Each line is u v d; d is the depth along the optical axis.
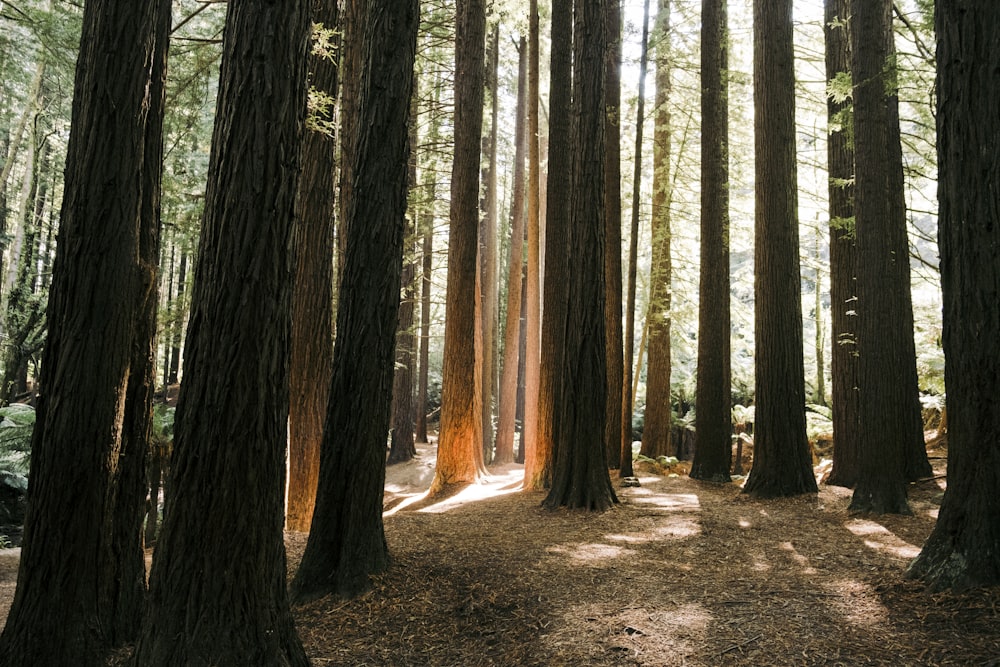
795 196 10.22
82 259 4.44
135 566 4.88
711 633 4.52
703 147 12.94
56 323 4.49
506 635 4.91
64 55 12.30
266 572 3.84
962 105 4.88
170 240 16.14
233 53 3.68
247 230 3.63
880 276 8.21
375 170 6.08
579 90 9.73
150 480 8.78
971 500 4.75
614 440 13.60
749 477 10.22
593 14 9.69
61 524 4.40
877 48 8.30
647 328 20.44
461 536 7.89
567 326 9.82
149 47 4.65
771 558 6.45
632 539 7.56
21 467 12.05
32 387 23.86
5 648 4.29
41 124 22.73
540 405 11.98
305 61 3.86
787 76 10.27
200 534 3.67
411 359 22.56
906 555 6.11
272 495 3.85
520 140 19.44
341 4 10.69
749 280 22.12
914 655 3.89
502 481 14.81
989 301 4.71
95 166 4.44
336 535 6.02
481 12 12.91
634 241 13.76
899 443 8.23
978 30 4.82
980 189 4.77
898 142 10.22
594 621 4.91
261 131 3.64
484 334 19.77
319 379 9.10
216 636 3.64
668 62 15.09
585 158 9.66
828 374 22.69
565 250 11.96
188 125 12.16
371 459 6.09
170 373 28.31
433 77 20.52
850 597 4.99
